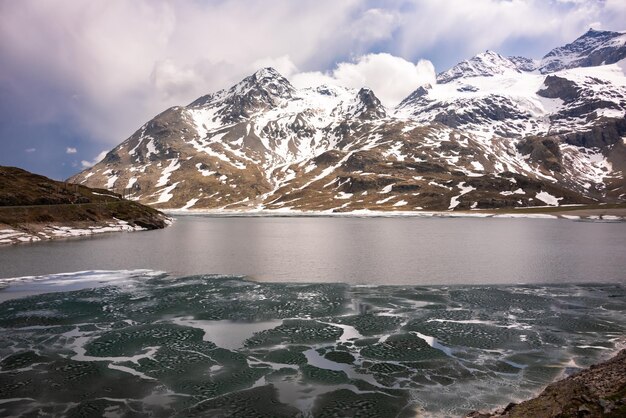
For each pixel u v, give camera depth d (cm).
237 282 6131
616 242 11212
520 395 2777
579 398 2105
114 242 11444
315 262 7969
